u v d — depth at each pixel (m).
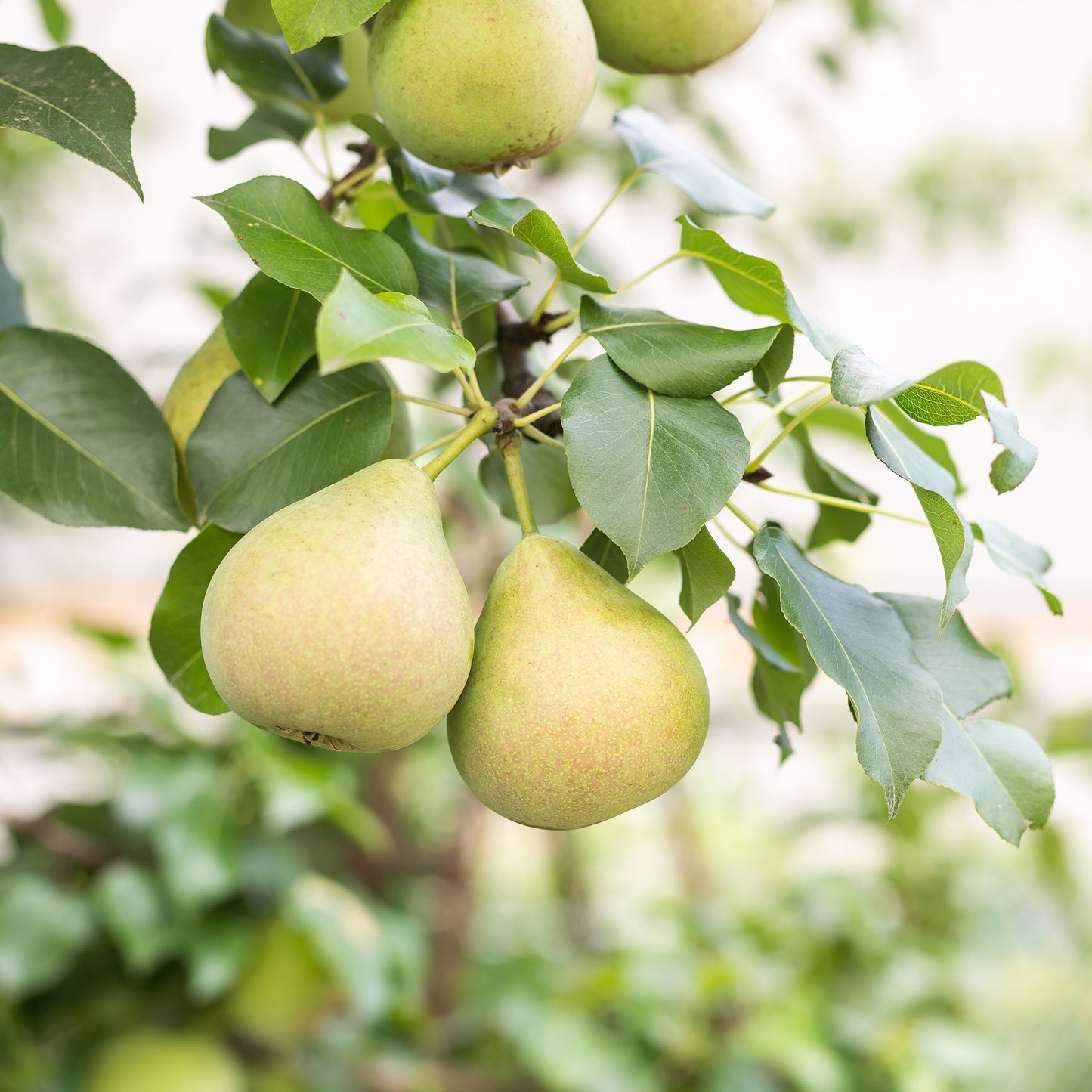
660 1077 1.39
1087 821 2.02
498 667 0.64
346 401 0.69
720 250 0.67
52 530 1.81
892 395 0.60
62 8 0.97
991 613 2.71
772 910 1.69
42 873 1.15
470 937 1.68
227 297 1.14
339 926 1.18
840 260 2.13
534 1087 1.41
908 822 1.73
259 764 1.17
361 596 0.61
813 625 0.64
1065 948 1.89
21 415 0.70
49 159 1.52
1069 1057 1.70
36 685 1.41
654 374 0.65
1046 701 1.75
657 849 2.35
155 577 2.34
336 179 0.78
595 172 1.30
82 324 1.60
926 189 2.11
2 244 0.78
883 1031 1.50
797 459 1.10
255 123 0.82
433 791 1.71
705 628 2.32
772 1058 1.36
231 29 0.77
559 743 0.63
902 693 0.64
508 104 0.67
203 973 1.09
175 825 1.11
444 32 0.66
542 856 2.24
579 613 0.64
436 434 1.34
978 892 1.97
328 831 1.51
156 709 1.21
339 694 0.61
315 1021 1.23
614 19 0.72
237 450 0.69
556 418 0.70
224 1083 1.18
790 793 2.31
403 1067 1.33
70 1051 1.16
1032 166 2.17
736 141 1.31
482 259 0.72
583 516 1.32
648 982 1.45
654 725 0.63
